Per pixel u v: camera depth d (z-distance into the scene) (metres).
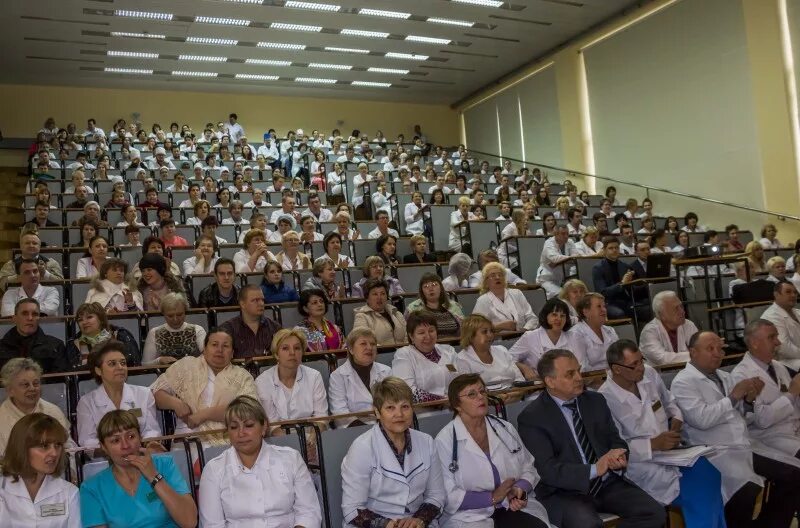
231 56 14.21
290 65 14.95
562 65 14.27
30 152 13.00
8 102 14.92
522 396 3.55
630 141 12.73
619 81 12.93
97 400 3.38
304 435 3.01
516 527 2.93
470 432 3.13
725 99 10.91
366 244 7.78
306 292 4.75
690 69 11.50
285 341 3.64
